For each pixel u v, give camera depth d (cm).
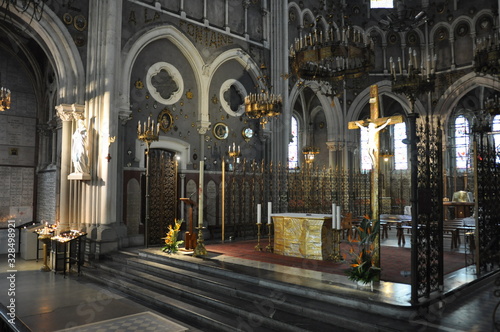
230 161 1608
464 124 2192
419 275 604
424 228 630
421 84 1034
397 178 2367
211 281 815
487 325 537
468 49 2012
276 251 1059
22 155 1573
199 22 1530
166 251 1081
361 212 1895
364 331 557
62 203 1277
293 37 1894
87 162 1246
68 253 1195
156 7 1402
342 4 2119
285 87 1762
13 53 1555
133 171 1334
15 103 1564
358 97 2172
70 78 1268
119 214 1277
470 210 1712
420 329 528
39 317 700
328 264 895
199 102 1528
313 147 2075
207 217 1514
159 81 1441
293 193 1647
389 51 2195
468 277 763
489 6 1945
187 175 1474
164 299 793
